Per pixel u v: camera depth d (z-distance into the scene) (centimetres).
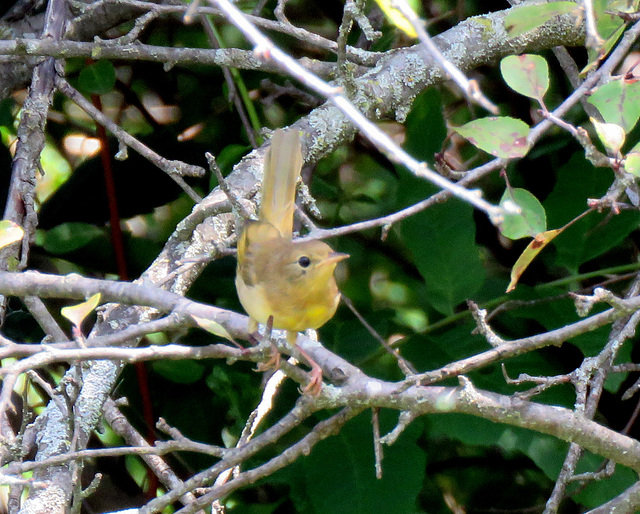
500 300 917
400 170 945
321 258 555
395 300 1070
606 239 898
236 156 943
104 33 1016
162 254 738
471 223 912
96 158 1046
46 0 996
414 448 810
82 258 1014
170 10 795
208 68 1084
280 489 946
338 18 1127
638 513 636
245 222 594
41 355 477
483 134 495
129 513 543
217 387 911
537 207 508
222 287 955
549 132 1012
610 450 547
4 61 880
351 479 794
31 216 751
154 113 1121
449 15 1067
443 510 1002
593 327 525
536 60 512
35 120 781
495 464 1034
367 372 896
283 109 1076
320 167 1097
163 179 1048
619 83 496
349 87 776
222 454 546
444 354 889
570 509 1004
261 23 754
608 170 904
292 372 539
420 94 944
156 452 532
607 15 560
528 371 859
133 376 970
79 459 550
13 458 612
